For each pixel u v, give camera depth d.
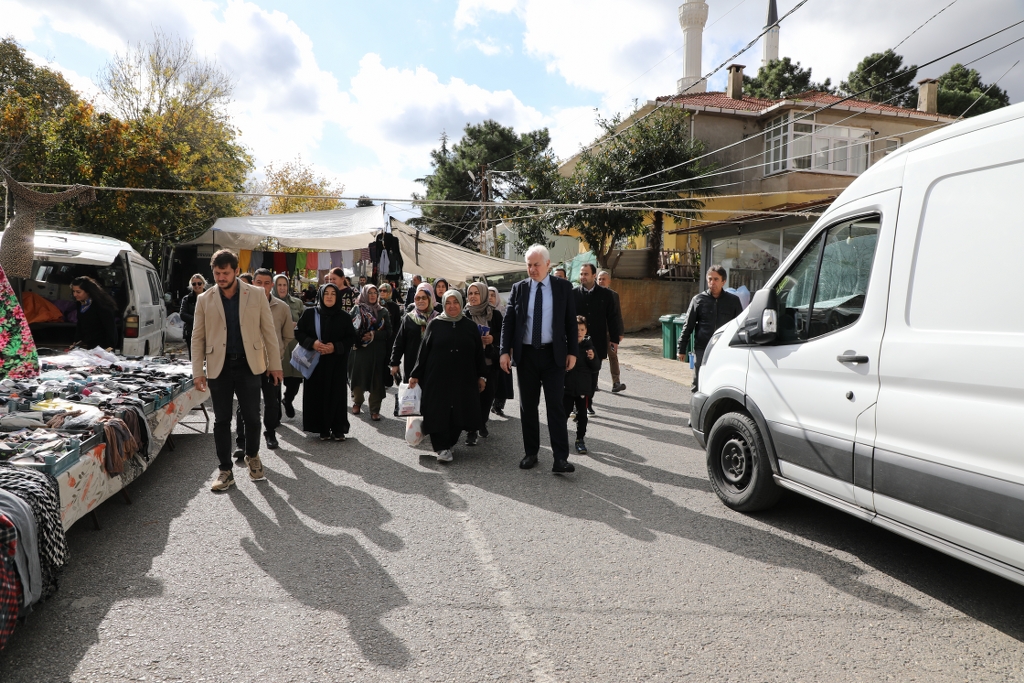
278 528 4.21
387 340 8.55
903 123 22.55
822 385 3.79
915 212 3.29
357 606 3.17
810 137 22.06
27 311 9.38
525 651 2.77
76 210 18.39
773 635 2.92
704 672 2.62
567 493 5.00
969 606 3.20
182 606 3.15
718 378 4.81
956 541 2.96
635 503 4.76
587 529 4.23
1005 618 3.08
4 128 17.86
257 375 5.20
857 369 3.52
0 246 6.57
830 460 3.70
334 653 2.74
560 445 5.50
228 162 27.27
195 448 6.39
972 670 2.64
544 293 5.52
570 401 6.07
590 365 6.11
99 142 18.58
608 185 20.20
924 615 3.11
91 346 8.36
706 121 22.88
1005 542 2.72
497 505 4.70
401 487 5.12
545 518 4.44
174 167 20.23
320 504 4.69
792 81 40.50
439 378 5.85
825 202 13.90
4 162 17.19
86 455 3.87
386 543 3.97
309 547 3.90
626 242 25.38
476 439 6.82
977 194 2.96
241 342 5.06
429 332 6.00
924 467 3.08
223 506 4.63
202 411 7.96
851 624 3.02
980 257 2.90
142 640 2.84
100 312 8.34
